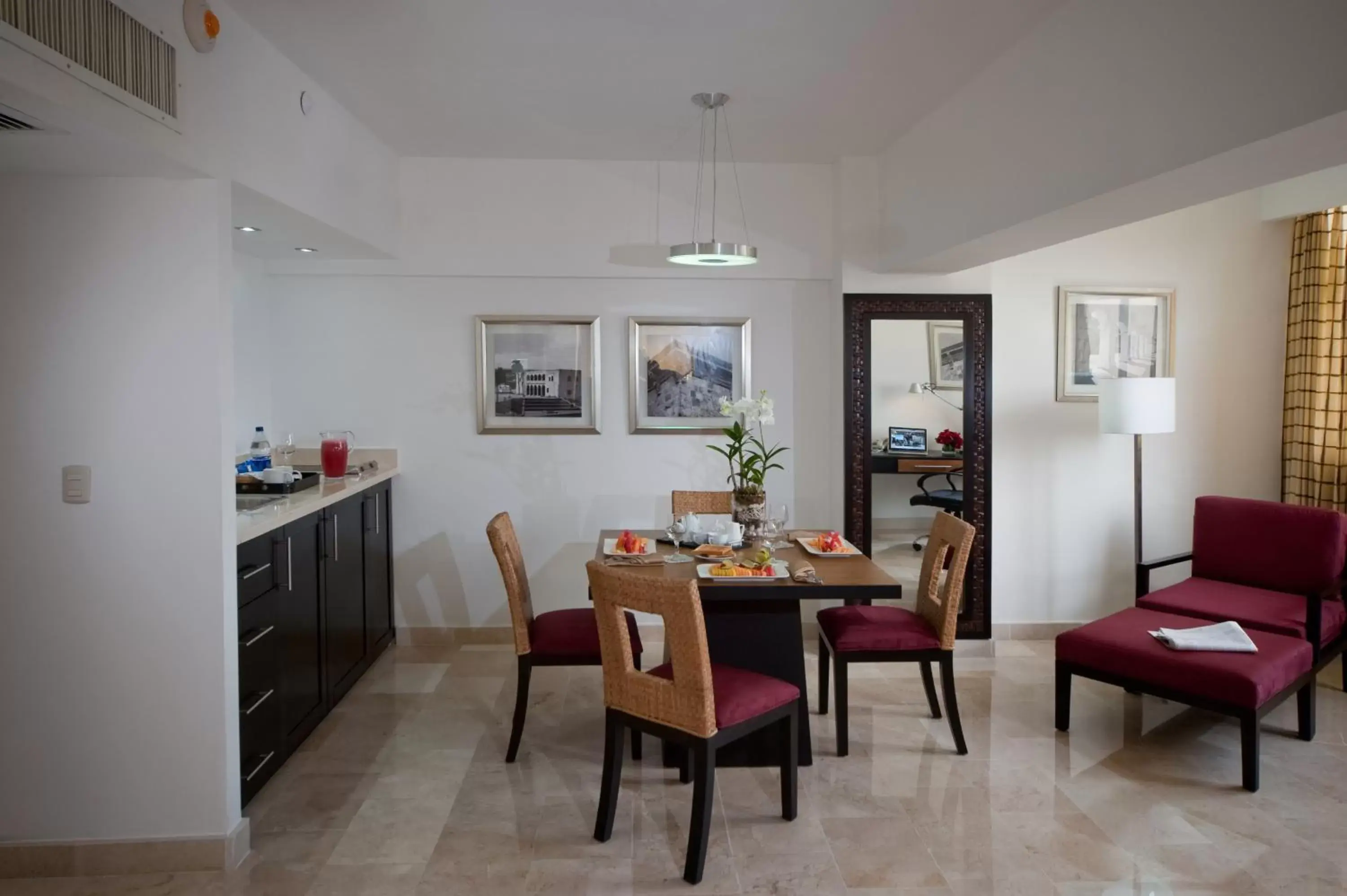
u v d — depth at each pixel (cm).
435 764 335
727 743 265
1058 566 491
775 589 310
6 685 259
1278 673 322
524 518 489
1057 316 482
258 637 300
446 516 486
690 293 488
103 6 204
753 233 486
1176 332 489
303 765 335
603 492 491
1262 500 477
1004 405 484
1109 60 263
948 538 352
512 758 338
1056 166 292
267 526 304
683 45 309
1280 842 278
